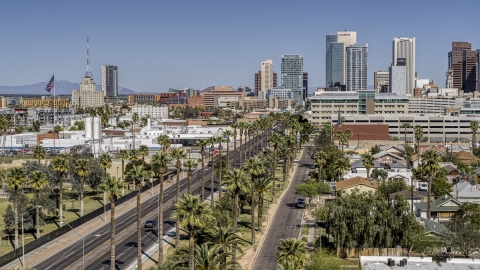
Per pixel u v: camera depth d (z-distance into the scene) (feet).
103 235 514.27
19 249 453.58
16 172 469.16
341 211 428.15
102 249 467.52
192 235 319.27
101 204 652.89
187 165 538.47
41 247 479.82
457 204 526.16
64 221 569.64
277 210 603.67
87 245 481.46
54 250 469.98
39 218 530.27
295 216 573.74
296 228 524.52
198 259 312.91
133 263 426.92
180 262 349.20
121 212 610.65
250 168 486.79
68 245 484.33
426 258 348.38
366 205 429.79
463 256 399.44
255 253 448.24
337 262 385.70
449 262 344.69
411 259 348.59
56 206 620.08
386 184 635.25
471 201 569.64
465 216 484.33
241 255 442.50
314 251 422.82
